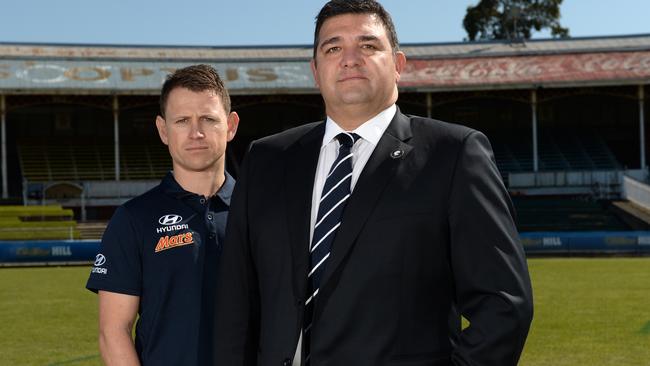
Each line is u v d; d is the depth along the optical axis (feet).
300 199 9.93
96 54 131.23
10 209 93.20
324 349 9.24
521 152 127.34
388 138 9.79
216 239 12.30
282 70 115.44
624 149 135.13
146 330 11.97
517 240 9.34
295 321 9.55
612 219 98.99
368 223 9.36
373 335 9.17
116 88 105.81
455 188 9.32
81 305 41.50
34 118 126.31
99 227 93.40
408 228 9.27
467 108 134.00
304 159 10.23
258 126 132.87
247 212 10.46
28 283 54.13
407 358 9.19
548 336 30.42
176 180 12.55
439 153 9.57
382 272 9.23
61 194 104.22
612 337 30.09
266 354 9.76
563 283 50.57
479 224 9.14
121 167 122.72
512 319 8.78
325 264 9.53
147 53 134.21
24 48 130.31
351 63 9.75
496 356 8.73
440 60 119.75
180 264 11.96
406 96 114.52
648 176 108.99
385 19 10.15
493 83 110.63
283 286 9.73
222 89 12.65
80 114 127.65
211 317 11.95
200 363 11.75
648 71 111.24
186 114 12.19
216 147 12.38
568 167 123.44
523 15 197.06
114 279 11.87
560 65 115.85
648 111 134.62
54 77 107.04
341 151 9.96
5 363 26.21
